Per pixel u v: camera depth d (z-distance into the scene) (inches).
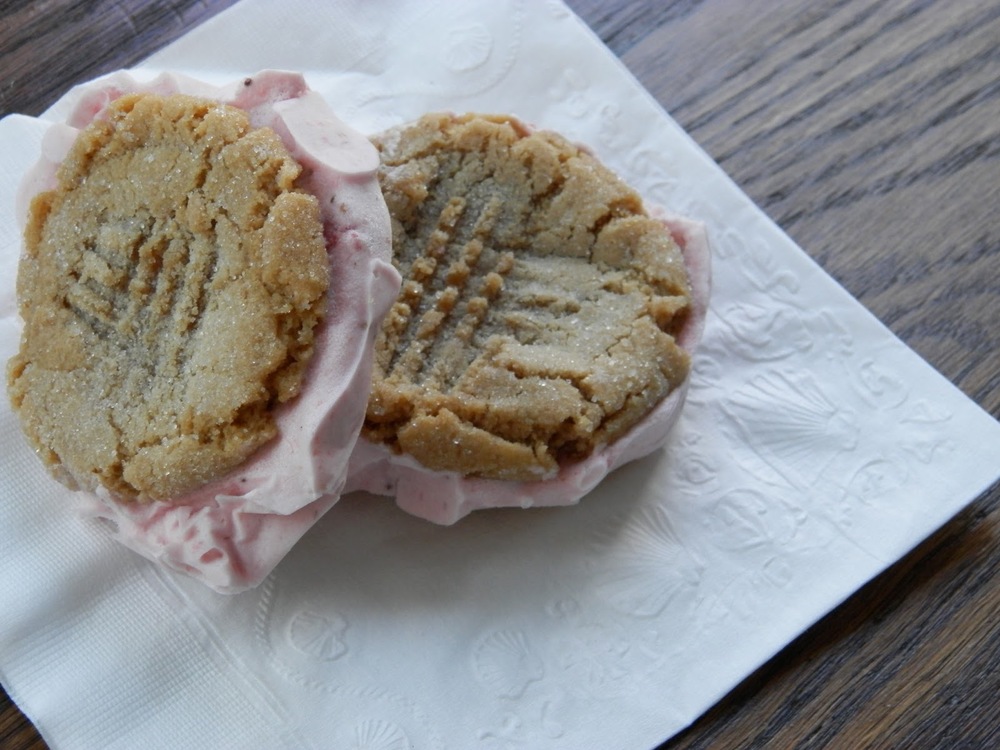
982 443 9.5
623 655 9.0
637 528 9.4
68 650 8.8
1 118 10.7
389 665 8.9
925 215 10.6
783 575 9.2
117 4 11.1
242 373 8.0
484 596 9.1
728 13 11.4
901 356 9.8
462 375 8.9
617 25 11.4
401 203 9.3
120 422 8.5
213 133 8.3
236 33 10.8
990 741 9.0
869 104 11.0
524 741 8.7
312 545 9.2
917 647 9.2
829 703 9.1
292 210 8.0
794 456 9.6
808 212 10.6
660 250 9.3
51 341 8.8
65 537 9.1
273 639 8.9
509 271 9.4
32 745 8.8
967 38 11.2
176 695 8.7
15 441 9.3
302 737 8.6
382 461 9.0
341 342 7.9
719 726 9.0
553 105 10.8
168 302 8.5
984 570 9.4
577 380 8.9
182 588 9.0
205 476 8.2
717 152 10.9
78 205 8.8
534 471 8.9
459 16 10.9
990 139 10.8
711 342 10.0
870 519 9.4
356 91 10.7
